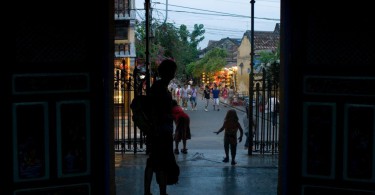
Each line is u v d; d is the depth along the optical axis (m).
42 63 3.94
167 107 4.71
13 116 3.88
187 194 5.99
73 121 4.05
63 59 4.01
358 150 3.99
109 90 4.20
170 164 4.79
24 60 3.91
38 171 3.98
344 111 3.99
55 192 4.04
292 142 4.12
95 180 4.14
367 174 3.98
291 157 4.13
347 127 3.99
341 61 4.00
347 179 4.02
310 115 4.07
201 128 17.11
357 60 3.96
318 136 4.07
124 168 7.69
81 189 4.12
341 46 3.99
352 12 3.95
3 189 3.90
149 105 4.68
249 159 9.00
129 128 9.65
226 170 7.64
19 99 3.90
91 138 4.10
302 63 4.07
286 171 4.16
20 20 3.88
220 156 9.45
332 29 4.01
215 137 14.12
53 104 3.98
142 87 9.32
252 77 9.68
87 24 4.05
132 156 8.93
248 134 10.44
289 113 4.11
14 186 3.92
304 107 4.08
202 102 33.12
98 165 4.14
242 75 37.62
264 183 6.65
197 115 22.95
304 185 4.14
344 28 3.98
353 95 3.96
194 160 8.89
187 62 43.62
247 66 36.53
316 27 4.04
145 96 4.69
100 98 4.10
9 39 3.86
